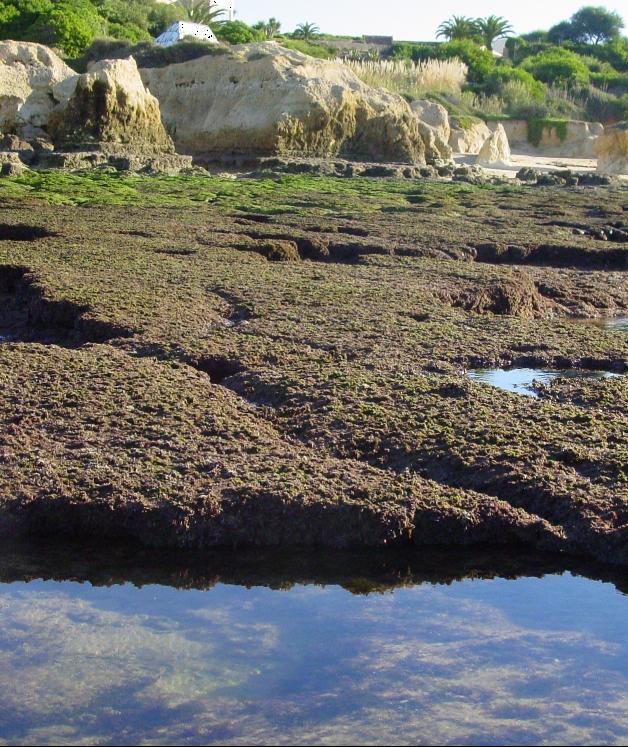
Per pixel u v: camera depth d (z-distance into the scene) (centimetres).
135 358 933
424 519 629
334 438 741
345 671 478
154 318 1089
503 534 631
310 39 10100
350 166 4056
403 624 528
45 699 452
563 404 834
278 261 1634
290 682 469
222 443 721
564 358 1027
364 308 1194
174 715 441
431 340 1061
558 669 482
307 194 2886
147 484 645
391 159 4719
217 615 536
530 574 592
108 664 482
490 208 2725
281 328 1069
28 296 1243
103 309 1116
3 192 2481
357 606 549
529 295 1445
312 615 538
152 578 580
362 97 4672
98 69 3962
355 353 984
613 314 1495
